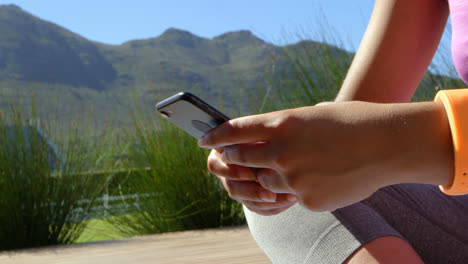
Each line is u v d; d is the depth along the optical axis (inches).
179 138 88.7
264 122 12.6
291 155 12.1
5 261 51.1
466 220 19.0
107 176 87.8
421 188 20.0
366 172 12.0
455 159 11.6
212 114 15.3
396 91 23.5
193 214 84.0
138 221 87.1
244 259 42.7
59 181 78.2
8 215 71.7
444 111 11.9
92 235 87.6
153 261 44.7
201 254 46.8
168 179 85.4
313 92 94.0
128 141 90.6
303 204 12.8
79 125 82.7
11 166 73.5
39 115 79.3
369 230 16.6
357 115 12.0
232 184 17.7
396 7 23.4
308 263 17.6
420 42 23.4
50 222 76.0
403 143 11.7
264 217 20.4
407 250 16.3
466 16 18.5
